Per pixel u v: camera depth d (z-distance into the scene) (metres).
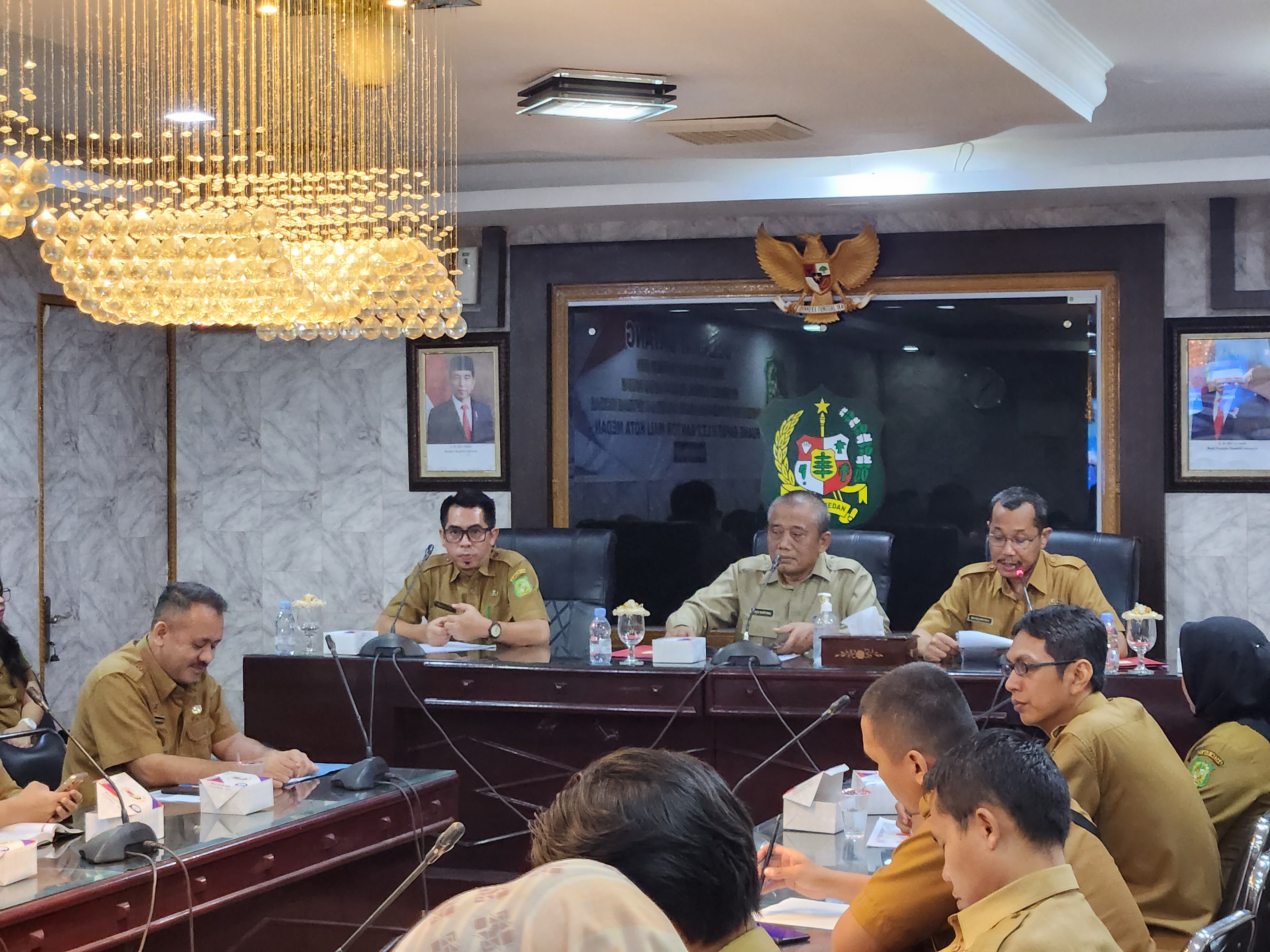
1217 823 2.58
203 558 6.61
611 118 3.98
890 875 1.94
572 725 3.98
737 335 6.05
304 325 4.04
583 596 4.87
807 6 3.07
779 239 5.94
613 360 6.15
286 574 6.52
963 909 1.63
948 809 1.64
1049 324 5.71
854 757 3.70
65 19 3.27
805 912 2.14
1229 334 5.48
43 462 5.77
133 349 6.38
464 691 4.02
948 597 4.30
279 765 2.96
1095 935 1.54
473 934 0.74
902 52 3.45
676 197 5.58
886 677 2.20
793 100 3.95
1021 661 2.51
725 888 1.05
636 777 1.07
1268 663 2.72
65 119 4.30
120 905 2.23
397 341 6.38
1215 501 5.53
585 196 5.65
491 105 4.01
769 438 6.03
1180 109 4.84
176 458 6.62
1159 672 3.57
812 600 4.31
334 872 2.72
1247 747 2.62
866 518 5.95
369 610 6.43
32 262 5.66
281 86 3.84
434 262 3.70
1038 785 1.59
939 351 5.84
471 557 4.50
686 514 6.11
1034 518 4.06
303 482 6.50
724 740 3.84
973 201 5.53
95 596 6.09
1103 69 4.23
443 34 3.30
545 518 6.17
